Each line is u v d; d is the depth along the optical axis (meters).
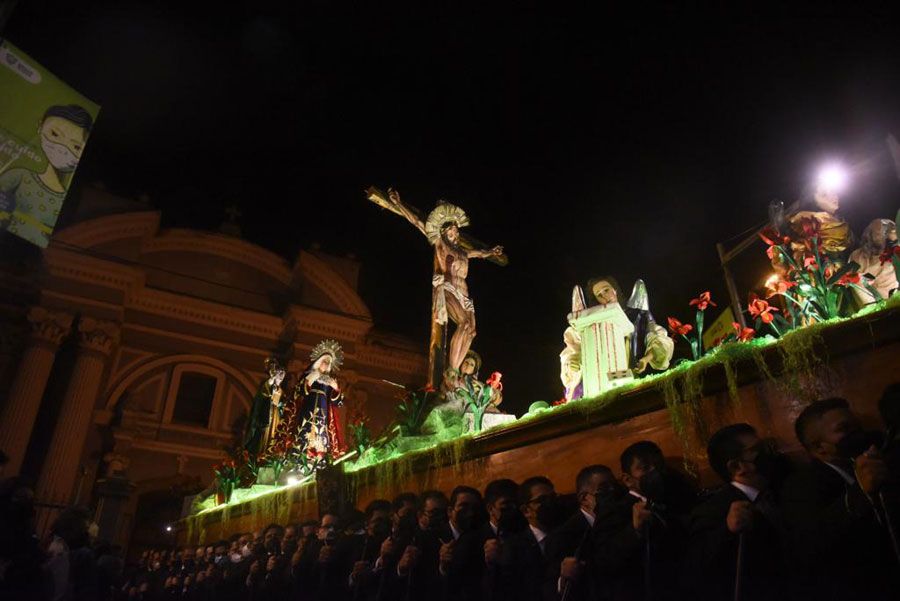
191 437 23.42
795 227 5.63
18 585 5.45
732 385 4.49
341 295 26.83
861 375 3.95
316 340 25.73
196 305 25.09
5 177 11.48
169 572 11.88
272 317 26.03
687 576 3.62
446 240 9.98
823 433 3.39
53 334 21.50
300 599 6.64
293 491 10.08
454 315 9.52
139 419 22.84
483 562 4.89
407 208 10.13
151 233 25.00
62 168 12.30
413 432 8.26
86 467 21.50
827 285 4.61
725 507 3.55
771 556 3.32
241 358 25.42
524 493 4.81
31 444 20.86
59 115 12.45
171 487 22.70
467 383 8.45
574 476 5.50
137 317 24.34
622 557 3.68
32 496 5.64
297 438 12.13
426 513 5.57
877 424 3.79
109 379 23.06
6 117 11.70
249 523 11.27
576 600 3.93
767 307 4.87
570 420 5.65
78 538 7.13
